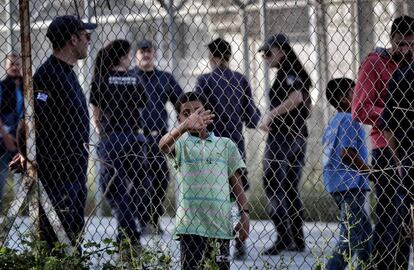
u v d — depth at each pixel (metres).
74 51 24.66
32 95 23.45
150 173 28.56
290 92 28.78
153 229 25.27
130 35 33.69
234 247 25.42
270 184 28.70
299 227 28.17
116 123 28.53
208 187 21.89
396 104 22.38
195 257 21.84
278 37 29.14
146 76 30.83
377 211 23.09
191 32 35.88
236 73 28.98
